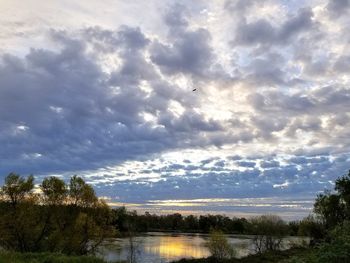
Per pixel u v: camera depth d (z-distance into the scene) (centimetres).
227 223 15775
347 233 1288
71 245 3947
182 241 10975
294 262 1351
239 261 5006
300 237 6756
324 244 1258
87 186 4103
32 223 3828
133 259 4728
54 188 3984
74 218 4053
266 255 5297
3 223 3709
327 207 4653
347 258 1195
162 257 6144
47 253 2655
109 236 4166
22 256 2494
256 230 7494
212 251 5441
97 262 2598
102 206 4172
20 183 3778
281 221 7669
